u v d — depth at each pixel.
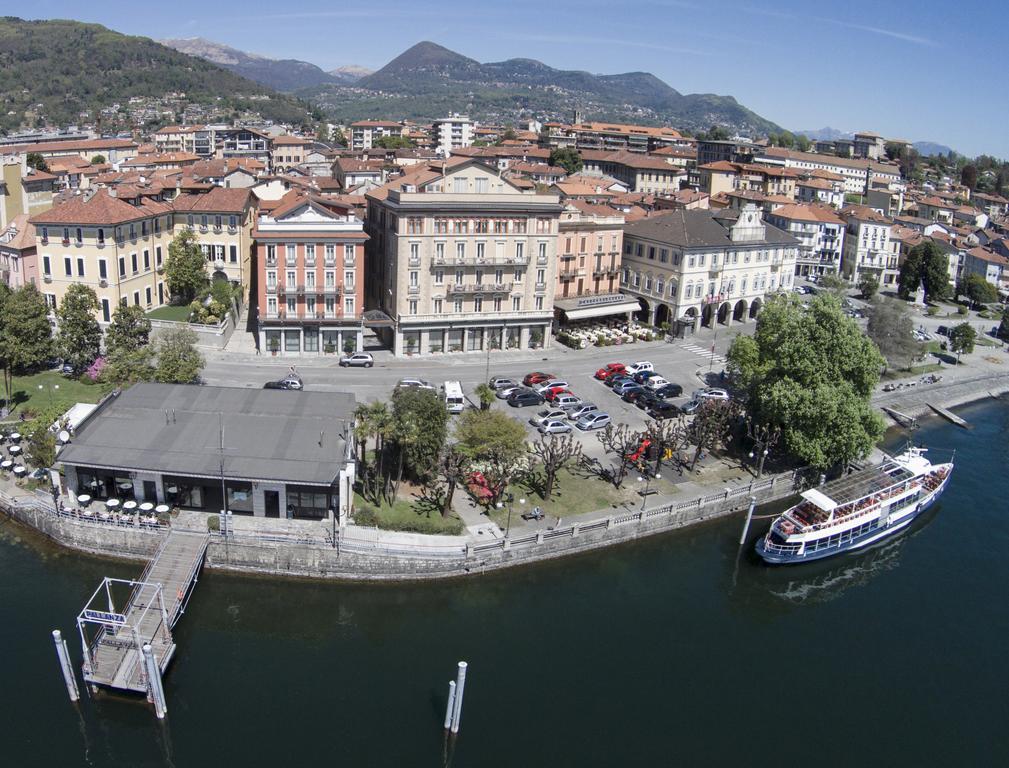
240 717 51.38
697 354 117.25
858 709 56.28
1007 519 84.88
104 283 102.00
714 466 85.31
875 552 78.31
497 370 103.56
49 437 70.62
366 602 63.59
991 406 120.12
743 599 68.38
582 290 126.44
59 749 48.41
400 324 104.19
